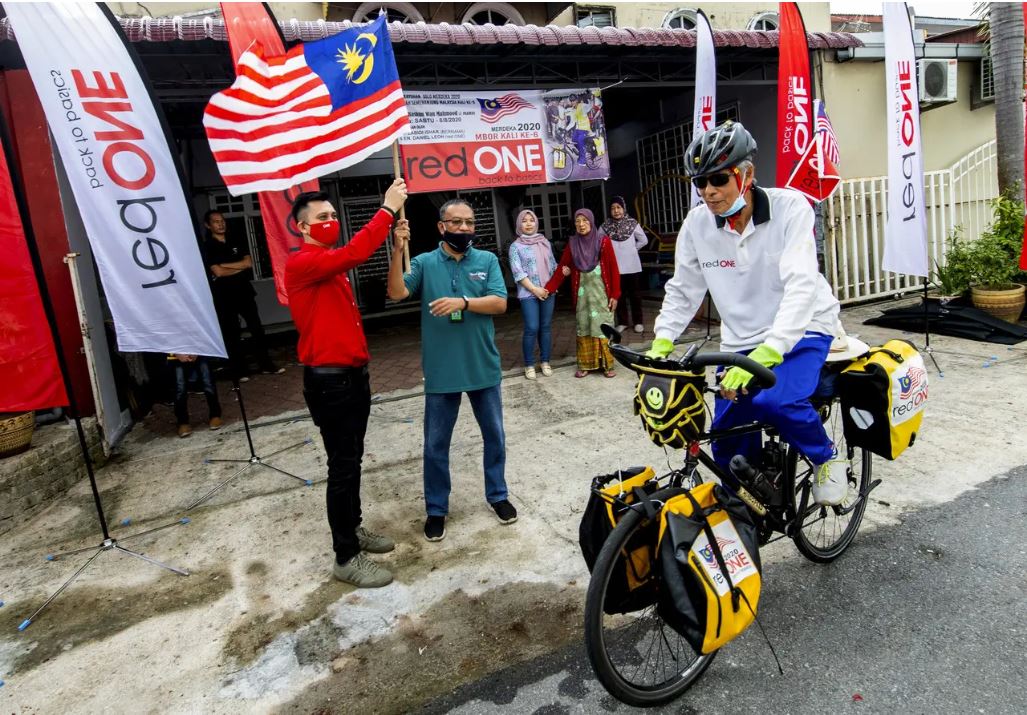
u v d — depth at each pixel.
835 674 2.38
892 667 2.39
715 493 2.16
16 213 3.83
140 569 3.58
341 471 3.14
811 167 6.72
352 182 12.12
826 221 8.52
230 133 3.91
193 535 3.93
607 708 2.30
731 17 10.80
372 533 3.58
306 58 3.95
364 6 9.00
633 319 8.27
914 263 5.77
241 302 7.86
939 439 4.35
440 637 2.78
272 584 3.31
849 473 3.04
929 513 3.45
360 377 3.18
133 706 2.52
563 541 3.47
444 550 3.49
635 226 7.95
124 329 3.98
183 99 6.41
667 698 2.26
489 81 7.41
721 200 2.29
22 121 5.18
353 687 2.52
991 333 6.60
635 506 2.05
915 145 5.59
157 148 3.95
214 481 4.75
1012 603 2.69
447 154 6.75
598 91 7.31
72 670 2.77
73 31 3.69
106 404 5.57
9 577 3.60
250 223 11.30
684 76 8.38
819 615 2.72
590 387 6.26
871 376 2.70
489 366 3.56
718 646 2.02
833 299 2.54
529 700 2.37
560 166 7.26
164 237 4.01
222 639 2.90
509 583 3.13
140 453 5.50
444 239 3.49
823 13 10.25
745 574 2.09
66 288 5.34
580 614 2.85
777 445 2.62
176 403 5.81
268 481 4.67
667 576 1.98
